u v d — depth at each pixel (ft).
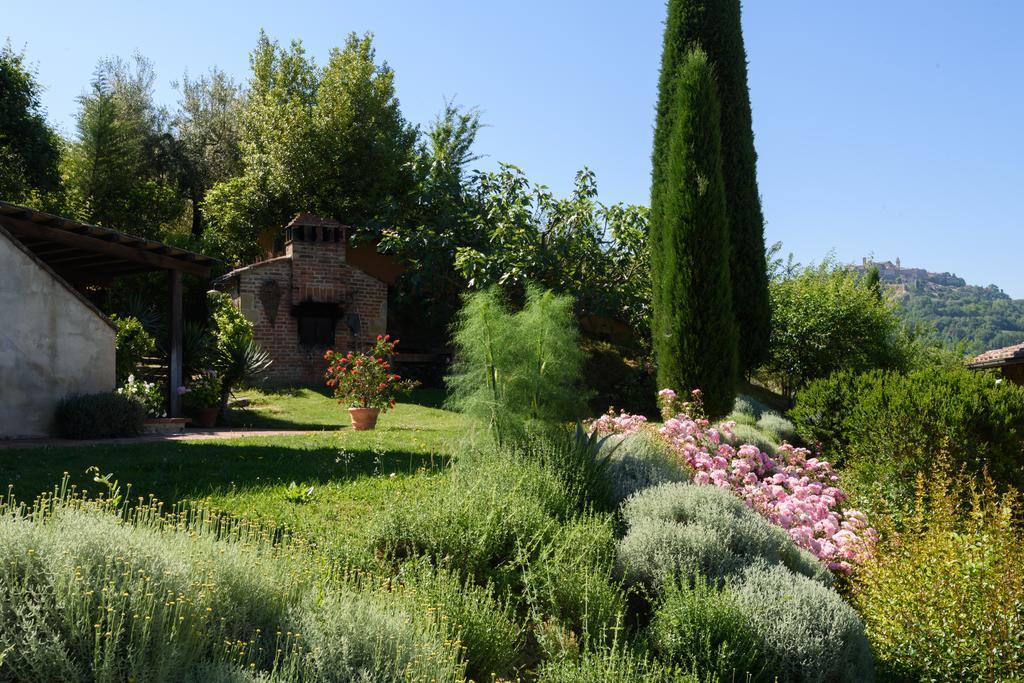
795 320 60.80
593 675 12.39
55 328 36.04
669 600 14.87
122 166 87.45
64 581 9.72
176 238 80.89
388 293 79.82
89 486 22.02
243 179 86.58
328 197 84.53
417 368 70.64
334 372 44.11
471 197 71.00
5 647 8.96
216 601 11.00
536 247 63.41
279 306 64.75
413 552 16.58
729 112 54.60
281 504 21.21
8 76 76.48
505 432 25.26
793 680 13.84
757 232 55.93
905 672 15.60
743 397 55.16
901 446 28.73
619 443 25.22
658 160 48.29
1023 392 29.04
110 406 36.01
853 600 18.80
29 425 34.94
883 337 63.00
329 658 10.60
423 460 29.25
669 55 52.65
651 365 63.26
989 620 15.11
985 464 27.25
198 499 21.01
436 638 12.03
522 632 14.62
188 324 50.90
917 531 19.81
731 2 54.08
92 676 9.18
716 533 17.85
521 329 27.25
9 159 76.74
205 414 45.50
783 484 27.37
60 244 41.63
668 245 41.52
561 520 19.51
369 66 87.56
